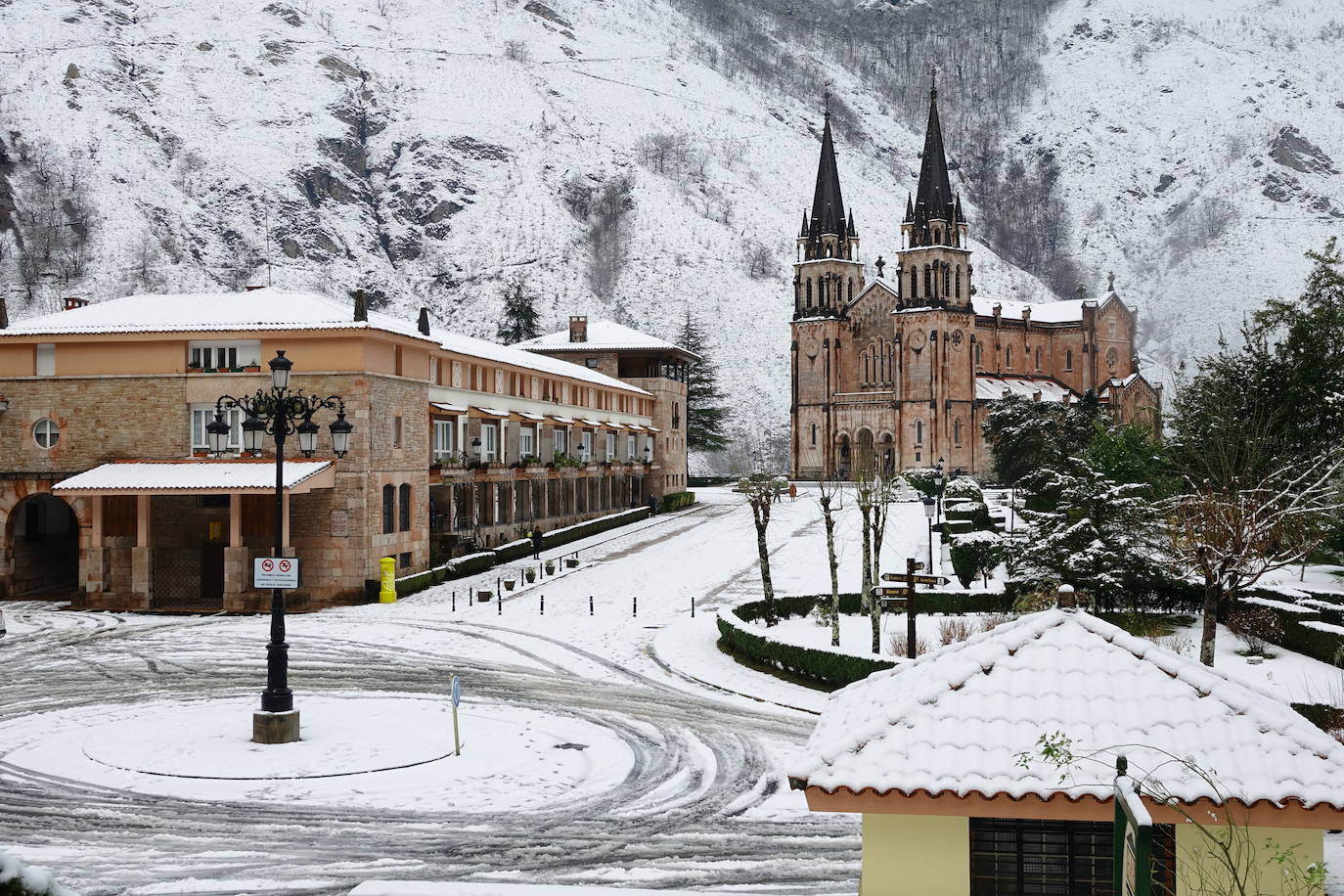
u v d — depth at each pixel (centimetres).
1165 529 4300
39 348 5778
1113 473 5003
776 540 7881
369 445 5578
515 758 2803
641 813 2364
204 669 3972
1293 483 4144
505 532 7525
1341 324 5575
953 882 1355
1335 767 1289
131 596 5428
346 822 2281
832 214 14212
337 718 3216
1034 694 1412
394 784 2562
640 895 1425
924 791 1312
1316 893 1274
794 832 2233
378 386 5691
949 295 13400
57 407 5766
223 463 5566
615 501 9669
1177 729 1352
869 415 13738
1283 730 1341
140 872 1969
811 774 1350
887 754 1357
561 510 8550
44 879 905
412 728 3100
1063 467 5781
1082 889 1346
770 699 3594
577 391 9006
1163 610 4719
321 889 1891
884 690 1502
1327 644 3706
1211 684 1403
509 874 1977
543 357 9200
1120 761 1197
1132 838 1102
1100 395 13462
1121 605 4600
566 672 4003
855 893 1881
